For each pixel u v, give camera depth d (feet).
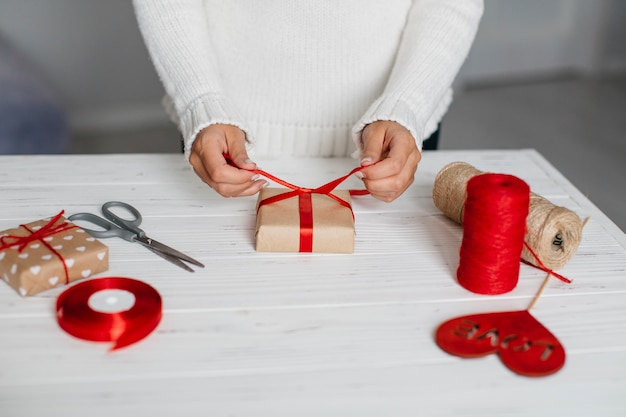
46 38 9.32
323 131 4.41
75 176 3.84
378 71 4.26
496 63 12.83
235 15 4.17
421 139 3.60
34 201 3.54
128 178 3.85
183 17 3.84
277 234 3.12
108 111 10.14
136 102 10.29
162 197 3.65
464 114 11.52
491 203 2.76
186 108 3.67
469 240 2.89
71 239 2.99
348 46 4.16
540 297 2.94
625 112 11.66
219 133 3.40
